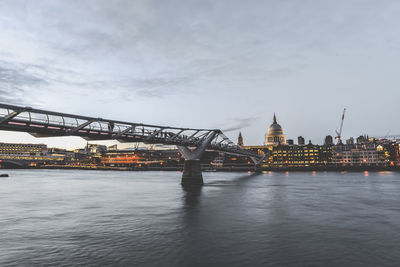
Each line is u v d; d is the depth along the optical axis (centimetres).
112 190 6669
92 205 4172
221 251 1958
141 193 5903
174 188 7119
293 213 3428
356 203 4344
